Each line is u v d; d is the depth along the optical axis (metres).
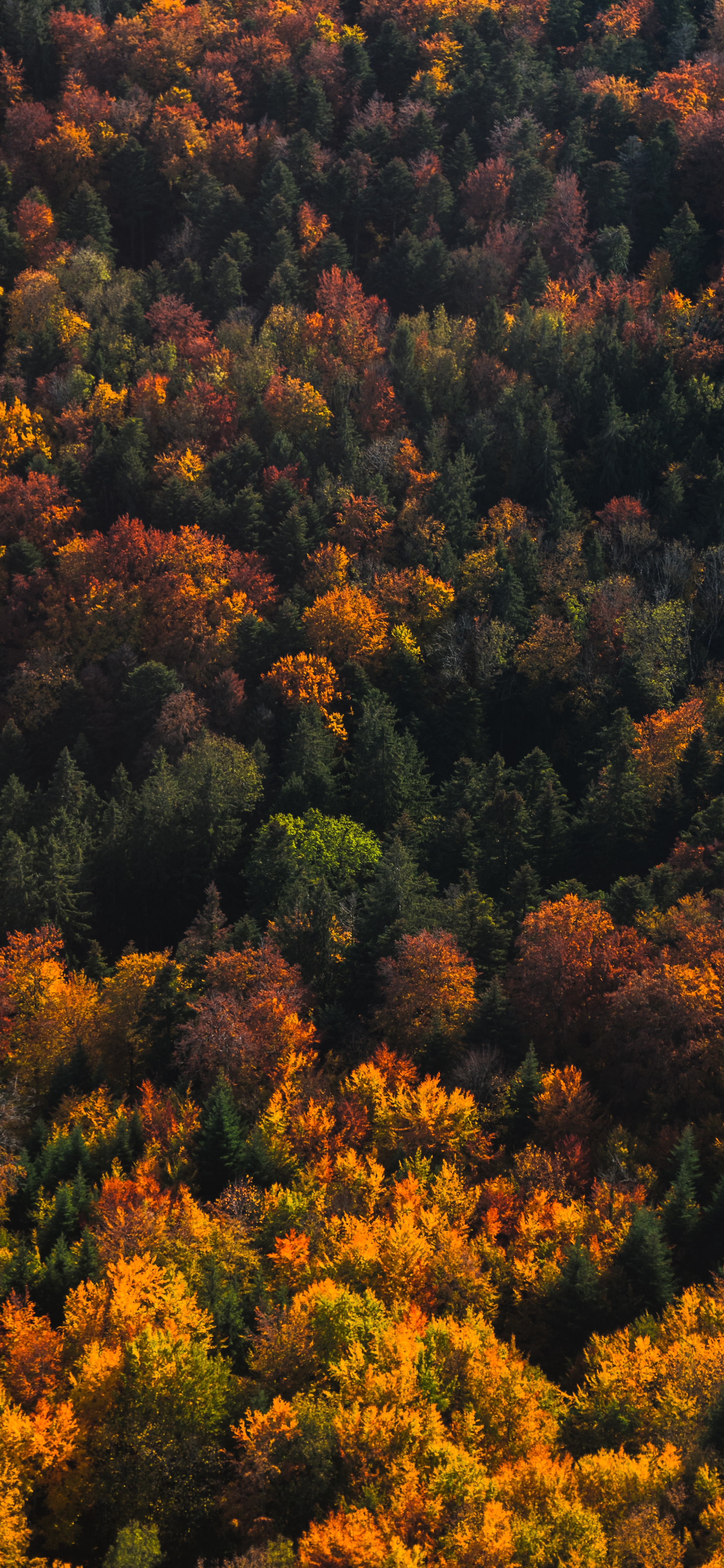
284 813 113.94
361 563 145.75
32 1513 53.94
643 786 109.31
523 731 134.50
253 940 93.25
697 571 138.38
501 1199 68.00
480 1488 47.78
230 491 153.50
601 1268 62.47
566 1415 55.28
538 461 154.12
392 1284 61.00
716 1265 63.78
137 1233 63.59
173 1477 52.75
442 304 180.25
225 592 142.38
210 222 191.88
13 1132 81.81
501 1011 81.25
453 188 198.75
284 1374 56.22
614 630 133.00
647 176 191.38
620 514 144.88
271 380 162.88
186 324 174.88
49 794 119.50
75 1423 52.84
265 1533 51.28
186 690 132.88
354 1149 75.19
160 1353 54.09
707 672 129.25
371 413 162.75
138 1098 86.50
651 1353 54.47
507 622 134.25
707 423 154.38
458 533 148.88
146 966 91.12
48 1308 62.53
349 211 194.50
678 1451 50.50
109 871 112.00
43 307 174.12
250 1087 80.19
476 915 92.00
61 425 161.62
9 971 92.44
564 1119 73.38
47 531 149.88
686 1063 75.25
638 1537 45.66
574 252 185.62
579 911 85.12
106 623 139.38
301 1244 62.88
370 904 92.81
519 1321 63.09
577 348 166.00
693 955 80.69
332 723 126.25
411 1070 78.56
